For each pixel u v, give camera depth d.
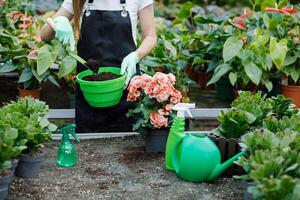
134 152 2.89
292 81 3.71
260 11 4.23
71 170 2.63
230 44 3.56
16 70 3.77
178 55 3.96
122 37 3.05
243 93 2.91
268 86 3.62
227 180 2.57
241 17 3.83
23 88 3.60
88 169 2.65
